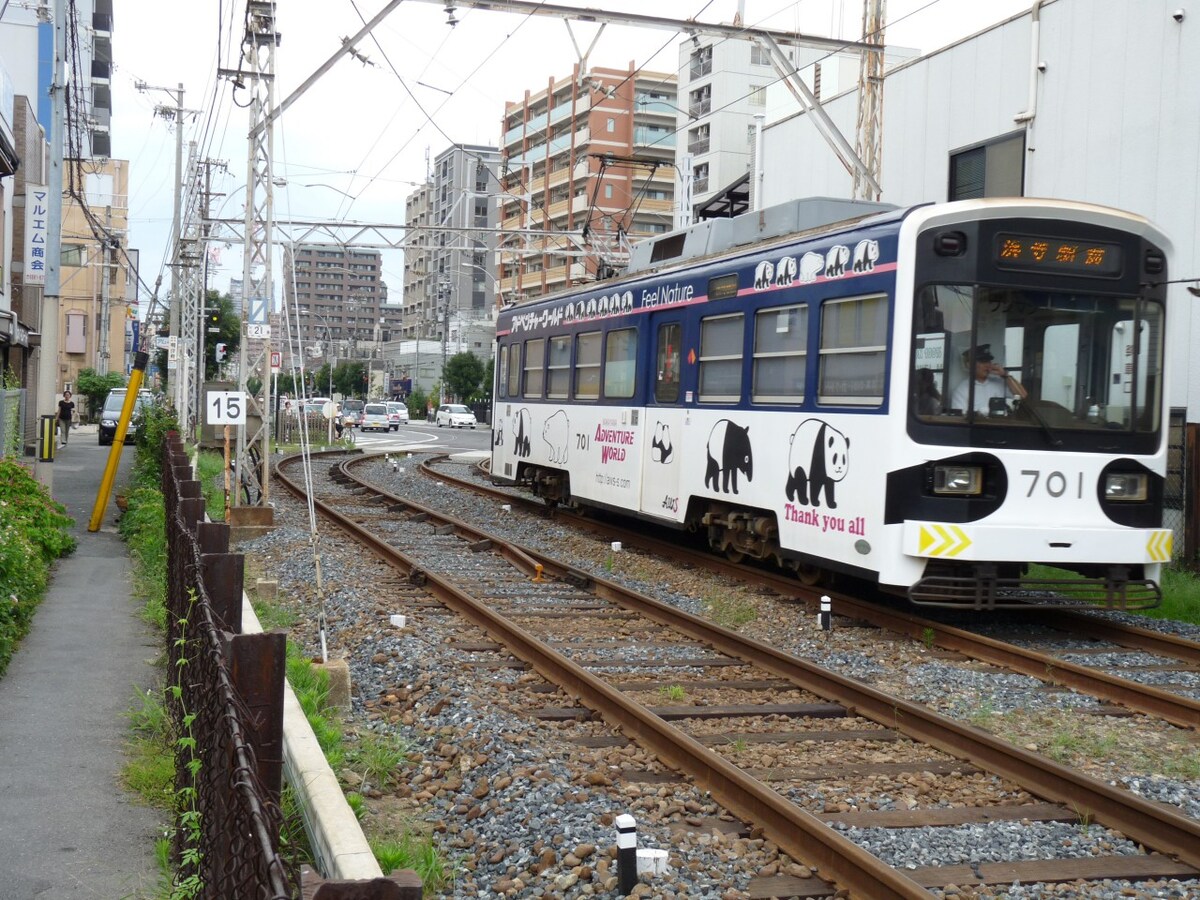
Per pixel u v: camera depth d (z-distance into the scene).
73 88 25.52
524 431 19.14
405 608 10.77
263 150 17.30
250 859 2.91
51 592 10.91
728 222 13.71
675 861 4.84
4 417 18.97
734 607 10.98
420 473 28.98
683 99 75.38
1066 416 10.01
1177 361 14.59
